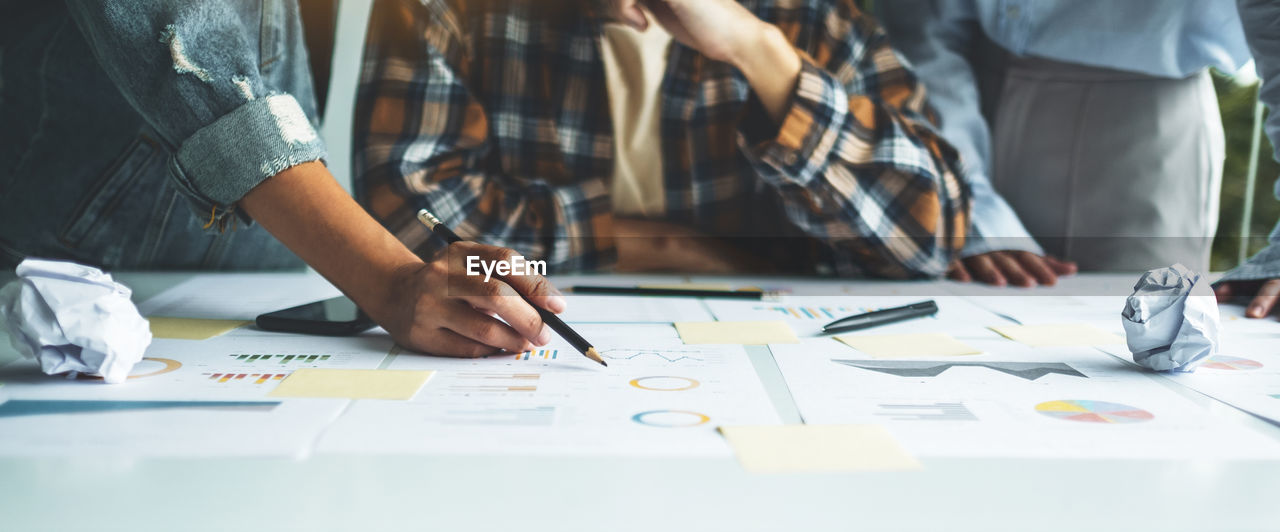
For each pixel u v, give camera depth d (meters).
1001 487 0.33
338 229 0.61
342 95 1.40
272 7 0.91
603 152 1.34
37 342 0.48
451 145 1.13
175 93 0.61
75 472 0.34
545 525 0.29
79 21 0.65
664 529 0.28
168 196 1.01
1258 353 0.61
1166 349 0.54
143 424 0.40
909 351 0.60
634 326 0.70
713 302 0.85
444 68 1.14
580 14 1.30
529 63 1.31
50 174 0.99
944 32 1.45
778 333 0.67
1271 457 0.37
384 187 1.05
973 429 0.41
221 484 0.32
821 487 0.33
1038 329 0.69
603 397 0.46
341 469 0.34
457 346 0.57
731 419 0.42
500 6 1.29
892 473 0.34
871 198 1.08
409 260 0.61
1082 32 1.35
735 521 0.29
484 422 0.41
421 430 0.40
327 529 0.28
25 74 0.97
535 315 0.56
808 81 1.03
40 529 0.28
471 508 0.30
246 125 0.61
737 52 1.02
